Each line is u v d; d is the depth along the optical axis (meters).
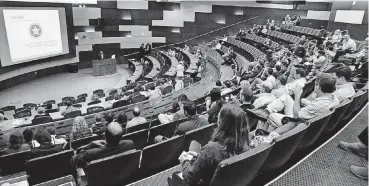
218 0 19.98
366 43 9.20
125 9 19.05
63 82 14.61
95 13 18.03
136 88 9.22
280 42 15.02
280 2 16.84
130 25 19.52
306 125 2.39
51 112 7.57
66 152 3.06
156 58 18.70
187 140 3.12
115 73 17.12
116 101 7.95
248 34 16.67
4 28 10.98
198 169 1.83
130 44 19.89
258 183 2.40
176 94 7.89
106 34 18.84
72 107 7.30
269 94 4.43
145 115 7.00
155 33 20.30
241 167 1.76
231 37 17.86
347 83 3.53
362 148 2.66
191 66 13.34
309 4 19.28
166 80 11.06
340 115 2.96
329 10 18.47
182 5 20.00
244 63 12.87
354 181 2.30
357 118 3.62
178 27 20.41
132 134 3.67
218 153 1.77
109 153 2.74
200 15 20.25
